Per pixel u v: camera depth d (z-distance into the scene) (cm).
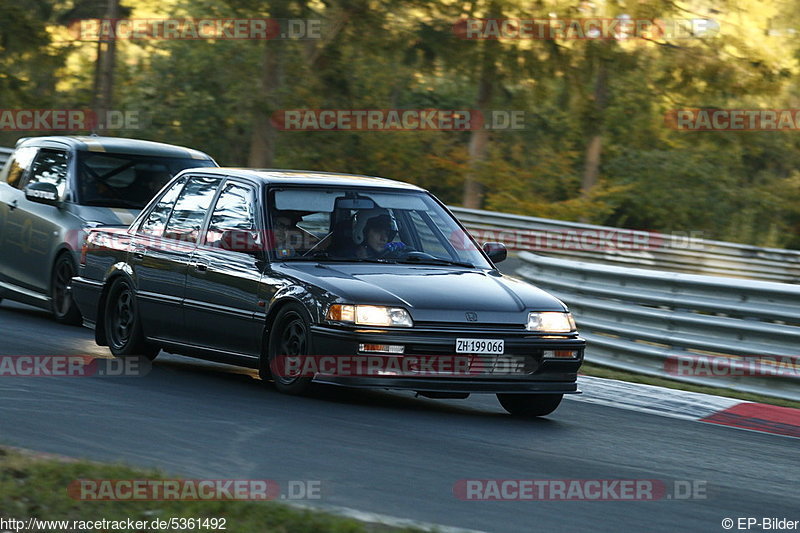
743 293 2947
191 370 2716
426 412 2300
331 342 2189
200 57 13800
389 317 2184
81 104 13962
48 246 3484
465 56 11244
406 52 11369
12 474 1448
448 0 11400
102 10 12431
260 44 11525
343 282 2255
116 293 2814
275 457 1739
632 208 15512
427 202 2628
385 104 14225
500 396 2434
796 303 2834
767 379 2819
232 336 2436
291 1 10975
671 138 15162
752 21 11425
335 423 2053
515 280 2486
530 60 11331
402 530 1309
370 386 2164
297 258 2394
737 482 1816
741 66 11394
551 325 2297
